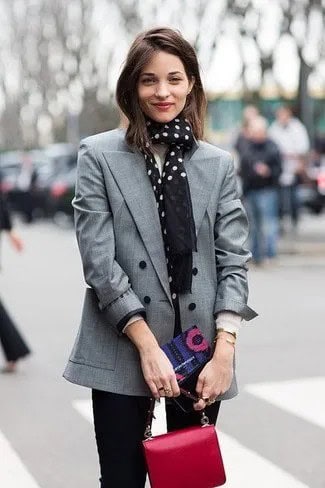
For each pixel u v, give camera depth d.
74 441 6.59
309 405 7.39
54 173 30.50
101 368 3.67
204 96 3.82
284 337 10.07
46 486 5.72
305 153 20.89
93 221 3.64
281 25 27.17
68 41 54.59
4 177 32.78
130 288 3.61
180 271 3.64
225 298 3.68
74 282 15.24
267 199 16.62
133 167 3.67
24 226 30.11
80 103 55.97
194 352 3.62
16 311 12.20
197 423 3.81
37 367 8.89
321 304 12.41
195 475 3.60
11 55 65.12
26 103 70.69
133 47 3.68
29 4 60.44
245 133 16.55
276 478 5.78
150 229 3.64
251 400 7.54
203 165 3.73
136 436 3.70
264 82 29.20
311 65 27.75
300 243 20.14
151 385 3.55
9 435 6.74
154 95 3.65
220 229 3.75
